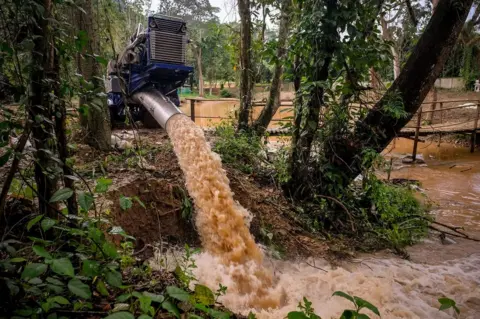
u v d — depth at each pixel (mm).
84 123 5699
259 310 3678
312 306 3713
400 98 5312
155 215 4785
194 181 5152
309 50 5309
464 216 6938
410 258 5102
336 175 5570
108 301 2246
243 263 4383
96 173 5008
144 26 8359
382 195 5922
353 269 4676
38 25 2121
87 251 2371
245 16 7598
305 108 5469
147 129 9227
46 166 2389
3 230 2756
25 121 2156
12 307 1828
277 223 5395
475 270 4727
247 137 7625
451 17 5121
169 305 1882
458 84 22000
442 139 15188
